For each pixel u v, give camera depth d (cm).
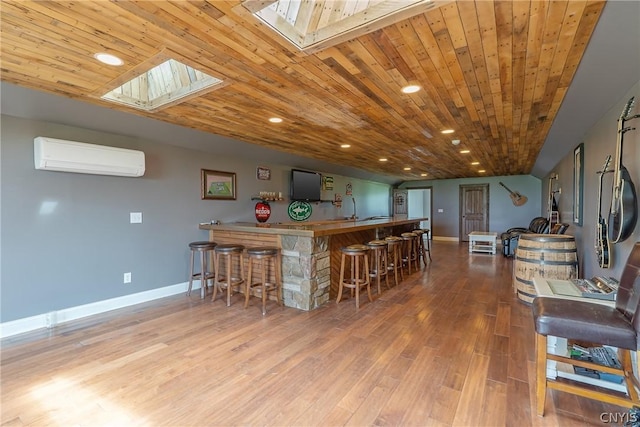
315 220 705
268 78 243
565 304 187
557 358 186
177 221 425
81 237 331
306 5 194
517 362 232
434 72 232
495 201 968
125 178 368
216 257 394
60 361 236
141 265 384
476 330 291
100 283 346
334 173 776
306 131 407
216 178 480
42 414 177
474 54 205
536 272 356
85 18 169
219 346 261
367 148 515
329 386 203
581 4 155
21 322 290
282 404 185
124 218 367
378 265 416
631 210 223
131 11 162
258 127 385
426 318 323
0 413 177
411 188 1099
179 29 179
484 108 313
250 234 412
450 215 1039
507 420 170
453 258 693
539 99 287
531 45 194
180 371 221
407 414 175
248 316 333
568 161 490
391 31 179
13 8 159
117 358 240
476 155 585
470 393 194
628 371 176
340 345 261
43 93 274
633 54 193
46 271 306
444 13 162
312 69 228
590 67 219
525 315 329
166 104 303
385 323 310
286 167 626
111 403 186
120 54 209
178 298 401
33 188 297
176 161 424
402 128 389
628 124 235
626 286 177
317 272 366
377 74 236
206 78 262
